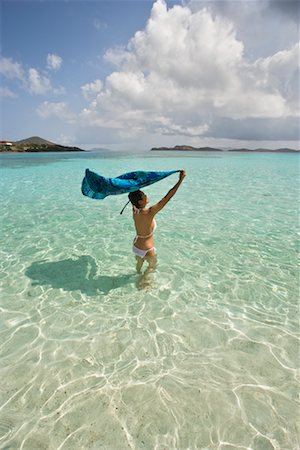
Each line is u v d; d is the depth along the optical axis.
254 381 2.71
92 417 2.36
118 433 2.23
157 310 3.83
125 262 5.25
